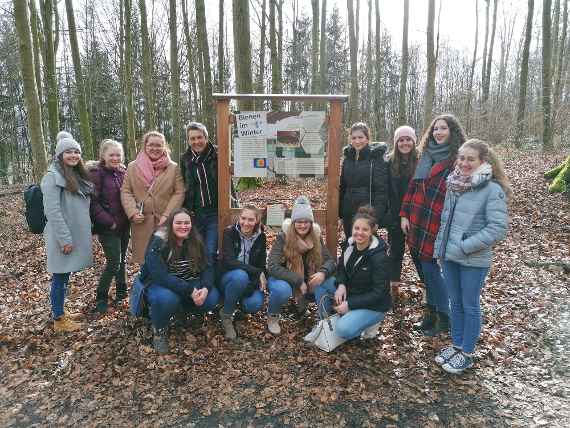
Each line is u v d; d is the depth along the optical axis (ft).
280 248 12.94
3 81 59.88
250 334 12.66
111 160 13.71
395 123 89.66
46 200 11.95
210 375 10.83
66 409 9.80
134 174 13.73
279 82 41.27
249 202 27.66
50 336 12.71
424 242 11.74
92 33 64.90
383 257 11.69
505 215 9.64
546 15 40.91
